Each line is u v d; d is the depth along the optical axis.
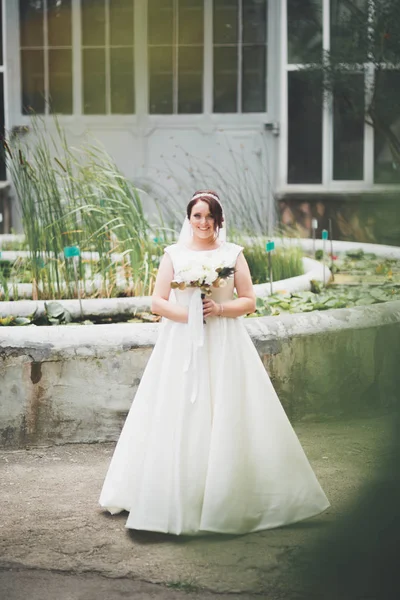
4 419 4.93
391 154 3.18
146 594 3.19
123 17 11.48
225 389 3.68
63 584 3.29
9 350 4.89
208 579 3.29
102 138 11.62
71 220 6.55
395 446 2.36
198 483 3.66
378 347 5.39
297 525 3.75
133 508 3.75
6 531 3.80
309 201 11.48
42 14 11.50
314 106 11.45
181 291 3.77
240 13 11.50
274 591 3.15
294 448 3.79
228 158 11.65
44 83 11.55
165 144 11.69
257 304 6.24
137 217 6.76
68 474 4.53
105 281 6.48
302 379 5.23
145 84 11.57
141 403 3.89
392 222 2.01
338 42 10.13
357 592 2.77
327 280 7.63
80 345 4.93
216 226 3.90
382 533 2.59
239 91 11.62
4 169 11.48
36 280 6.38
